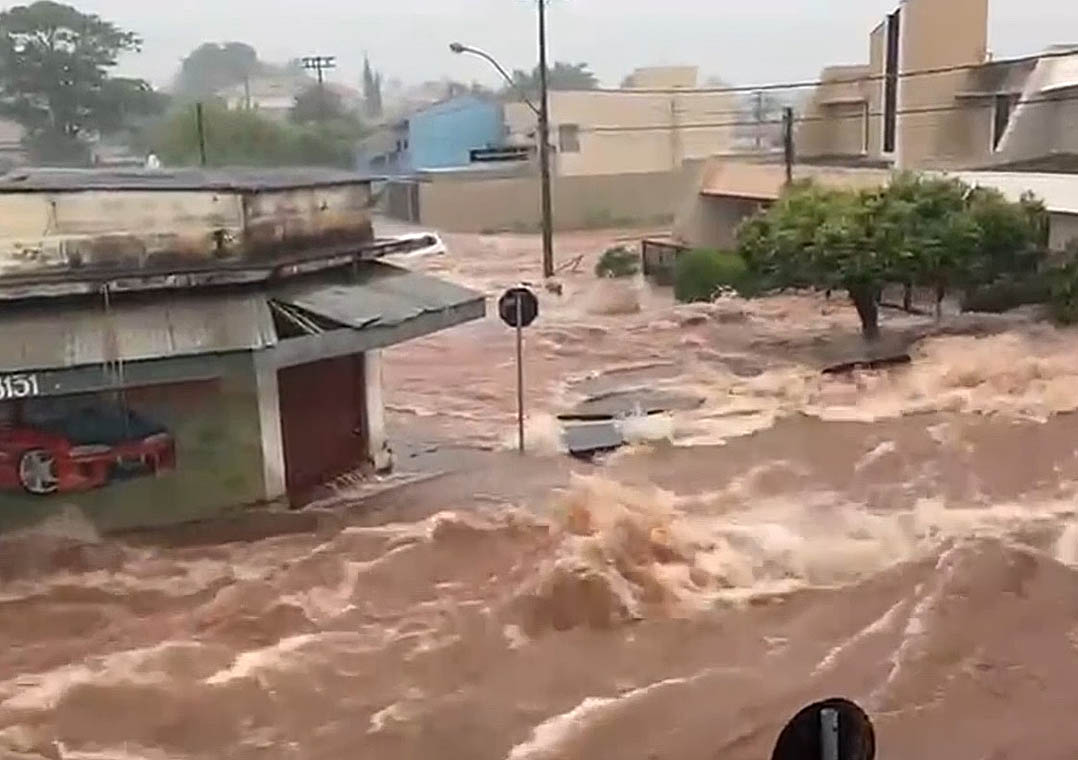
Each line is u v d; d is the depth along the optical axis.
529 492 17.05
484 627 12.00
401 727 10.10
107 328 14.92
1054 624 11.62
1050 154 39.16
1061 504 15.56
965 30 41.72
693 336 29.81
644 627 11.94
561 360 27.44
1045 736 9.70
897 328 29.20
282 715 10.34
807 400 21.92
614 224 60.34
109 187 15.31
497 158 64.81
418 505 16.55
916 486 16.53
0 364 14.11
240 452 16.11
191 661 11.40
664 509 15.43
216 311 15.56
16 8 80.25
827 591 12.70
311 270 17.17
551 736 9.90
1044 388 21.55
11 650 11.80
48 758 9.65
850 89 49.34
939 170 35.16
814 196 28.78
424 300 17.70
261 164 71.44
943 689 10.48
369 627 12.16
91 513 15.43
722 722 10.04
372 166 76.94
